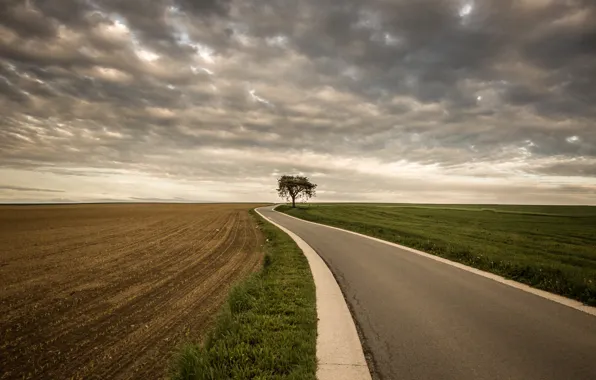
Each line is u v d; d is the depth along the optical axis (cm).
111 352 570
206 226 3284
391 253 1398
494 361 434
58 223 3525
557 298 729
